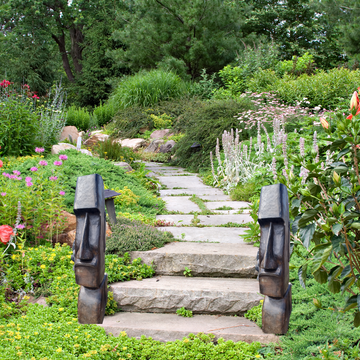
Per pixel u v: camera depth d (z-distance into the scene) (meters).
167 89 15.90
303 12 26.64
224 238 4.36
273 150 6.45
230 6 21.09
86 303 1.32
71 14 29.56
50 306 3.13
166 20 21.06
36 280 3.43
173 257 3.72
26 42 25.47
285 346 2.54
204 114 10.59
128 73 27.89
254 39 22.53
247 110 10.07
